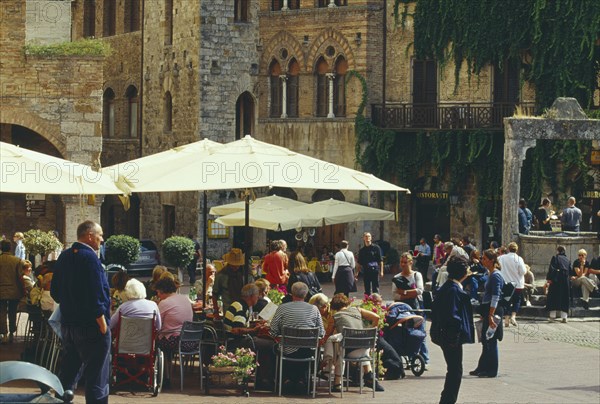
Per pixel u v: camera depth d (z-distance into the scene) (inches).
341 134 2278.5
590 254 1662.2
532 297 1523.1
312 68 2309.3
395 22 2237.9
